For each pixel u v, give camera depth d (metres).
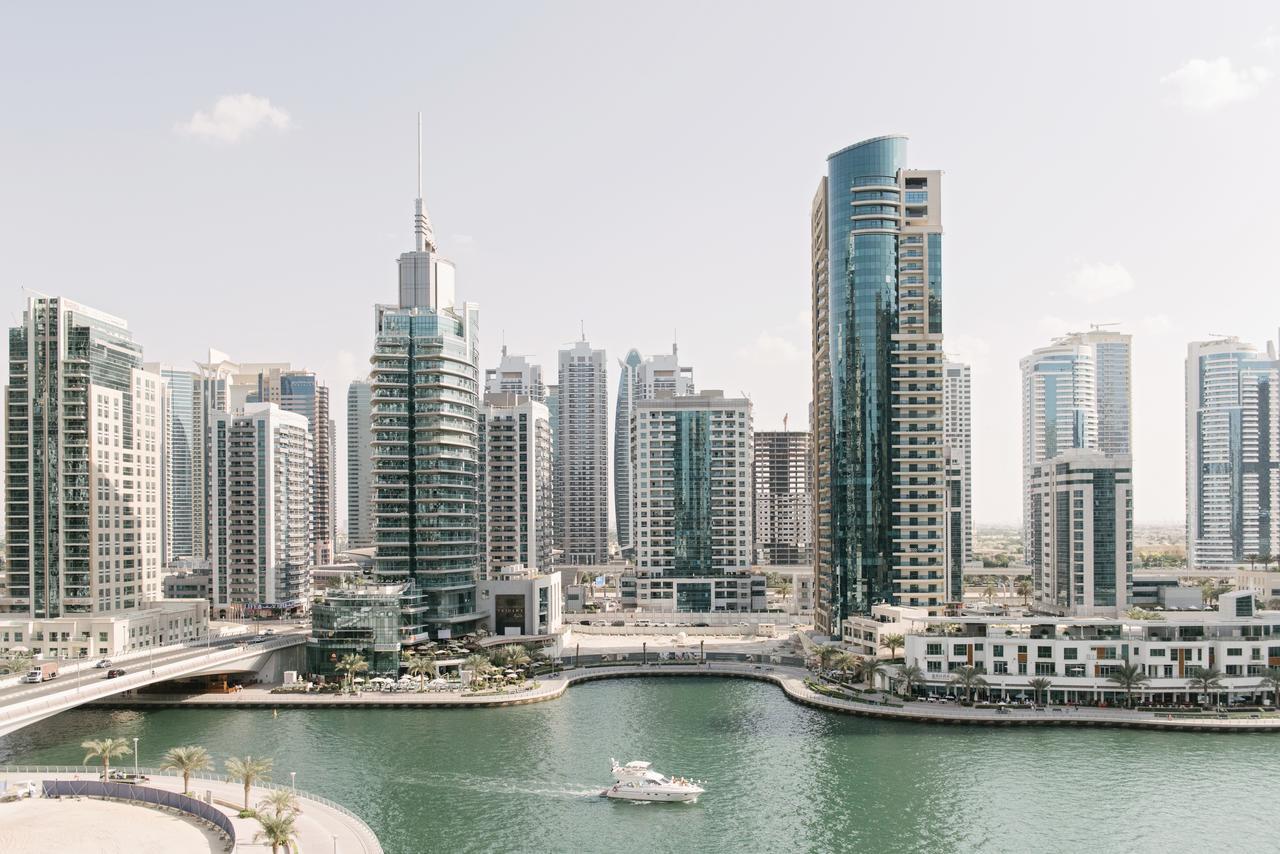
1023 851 133.25
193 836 129.12
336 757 177.38
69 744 187.88
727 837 137.88
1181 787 158.50
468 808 149.25
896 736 191.38
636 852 132.25
